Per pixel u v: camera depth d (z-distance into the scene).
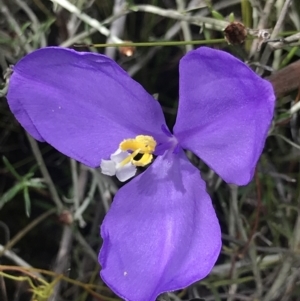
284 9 0.06
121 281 0.05
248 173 0.05
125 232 0.05
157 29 0.07
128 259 0.05
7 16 0.07
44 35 0.07
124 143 0.05
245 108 0.05
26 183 0.07
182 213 0.05
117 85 0.05
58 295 0.07
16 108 0.05
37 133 0.05
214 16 0.07
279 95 0.06
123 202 0.05
